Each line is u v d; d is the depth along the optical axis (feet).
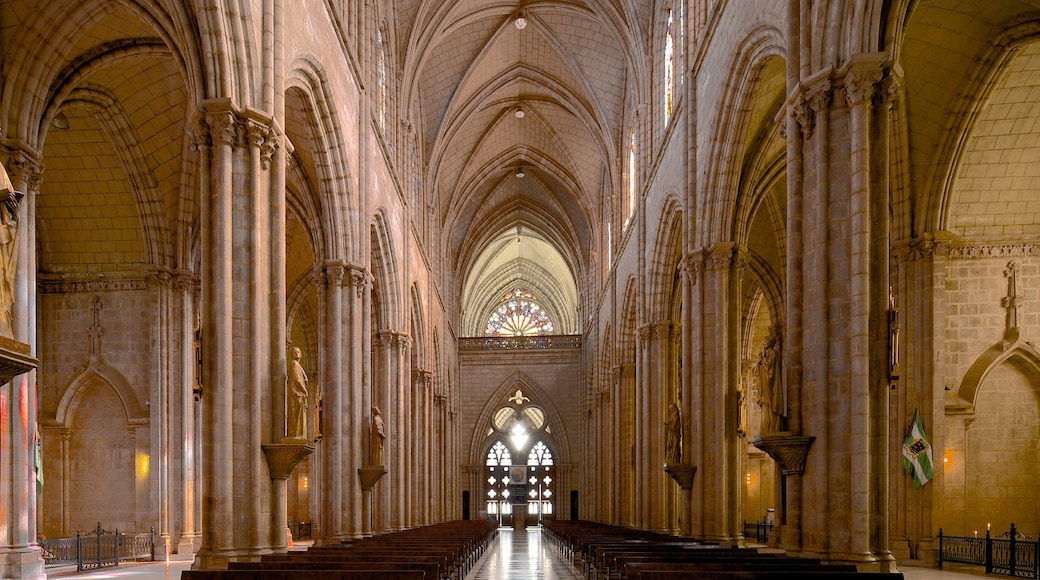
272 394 45.83
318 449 117.60
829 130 41.50
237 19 44.42
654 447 95.40
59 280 81.71
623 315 124.98
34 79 54.70
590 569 57.62
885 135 40.42
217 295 43.04
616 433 131.03
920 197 69.46
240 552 42.50
